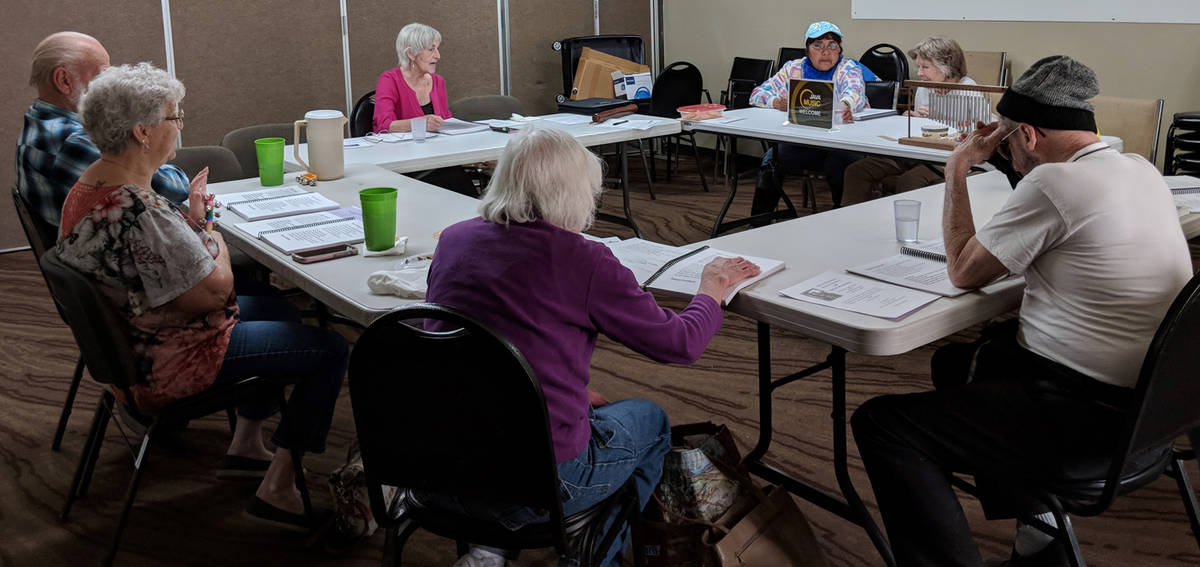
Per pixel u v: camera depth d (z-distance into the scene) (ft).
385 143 13.00
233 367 6.93
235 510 8.11
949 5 18.99
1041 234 5.56
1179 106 16.17
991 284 6.07
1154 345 4.66
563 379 5.05
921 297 5.82
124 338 6.32
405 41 15.28
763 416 7.18
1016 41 18.20
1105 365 5.48
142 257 6.30
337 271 7.00
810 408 9.81
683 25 24.73
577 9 23.15
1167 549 7.14
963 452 5.59
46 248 7.43
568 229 5.18
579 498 5.20
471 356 4.52
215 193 9.75
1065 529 5.41
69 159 7.72
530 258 4.96
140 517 8.00
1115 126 13.07
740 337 12.06
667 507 6.20
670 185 21.20
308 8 19.16
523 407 4.56
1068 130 5.82
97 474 8.77
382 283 6.41
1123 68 16.80
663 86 20.38
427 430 4.83
